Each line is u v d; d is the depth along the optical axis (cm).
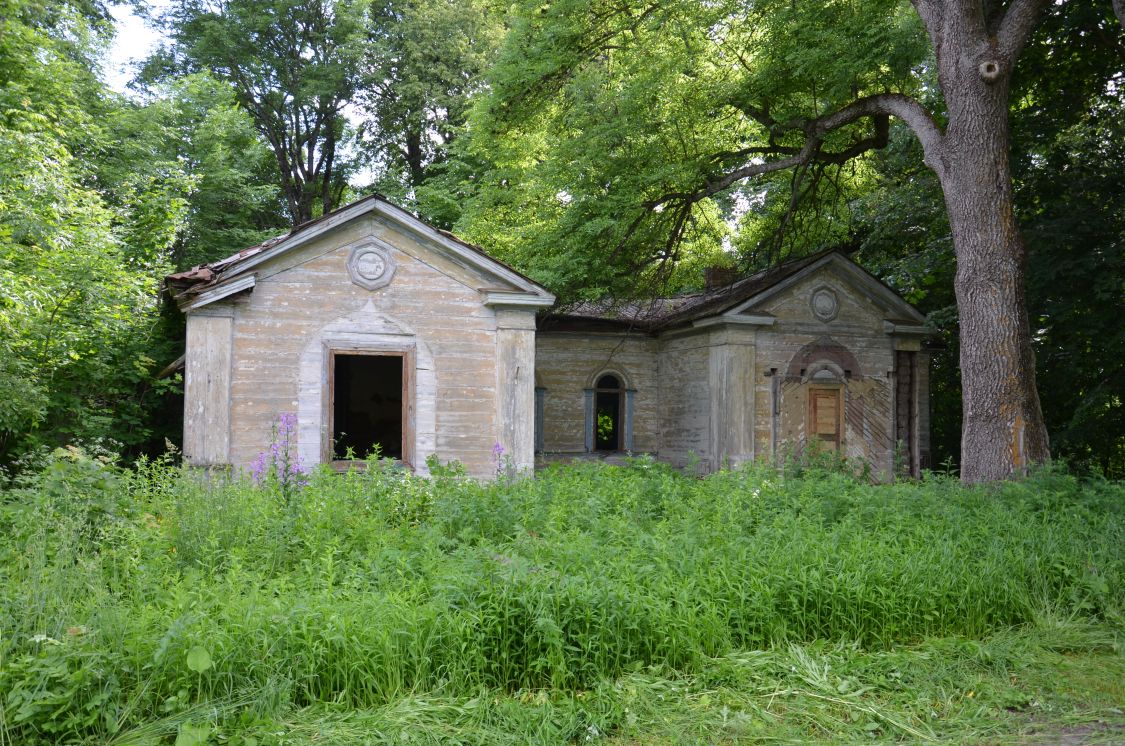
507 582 628
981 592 781
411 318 1480
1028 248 1817
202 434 1362
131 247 1920
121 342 1753
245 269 1389
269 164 3894
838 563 763
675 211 2131
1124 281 1725
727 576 727
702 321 2045
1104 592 833
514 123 2238
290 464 1212
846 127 2073
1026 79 1891
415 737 509
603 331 2239
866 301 2127
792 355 2058
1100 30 1756
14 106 1778
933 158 1523
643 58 2014
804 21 1791
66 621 557
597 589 643
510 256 2273
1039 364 1977
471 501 984
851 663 664
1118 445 2197
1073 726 588
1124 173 1828
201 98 3059
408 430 1469
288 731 511
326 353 1437
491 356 1520
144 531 802
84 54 2480
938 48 1476
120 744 479
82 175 2070
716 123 2059
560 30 1995
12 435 1448
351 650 568
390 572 715
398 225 1476
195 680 527
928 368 2267
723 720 565
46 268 1518
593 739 536
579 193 2023
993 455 1371
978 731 576
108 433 1652
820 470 1411
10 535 768
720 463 1998
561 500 1056
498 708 552
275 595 678
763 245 2366
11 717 476
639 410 2275
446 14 3569
